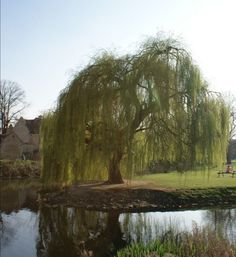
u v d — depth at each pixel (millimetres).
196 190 30297
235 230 19688
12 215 25438
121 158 30391
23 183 45156
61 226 22172
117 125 28156
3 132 77375
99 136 28516
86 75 28609
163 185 32125
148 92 27594
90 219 24000
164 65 27672
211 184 33344
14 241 19234
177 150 27938
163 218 24078
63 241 19016
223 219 23422
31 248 18016
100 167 29609
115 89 28188
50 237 19750
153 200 28438
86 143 28828
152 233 19875
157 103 27219
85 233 20500
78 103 28047
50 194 32625
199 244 13133
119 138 28375
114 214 25438
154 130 27922
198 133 27547
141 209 27016
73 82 28625
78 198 29109
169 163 29812
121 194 28781
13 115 77750
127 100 27531
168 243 14039
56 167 29891
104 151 28453
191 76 27453
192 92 27312
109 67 28469
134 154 27984
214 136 27812
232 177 40812
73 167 28766
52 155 29750
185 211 26516
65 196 30422
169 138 27938
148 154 28438
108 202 27828
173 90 27703
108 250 17109
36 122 85875
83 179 29344
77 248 17797
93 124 28641
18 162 54406
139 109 27594
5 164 53031
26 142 77812
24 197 33375
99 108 28234
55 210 27000
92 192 29297
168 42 28312
